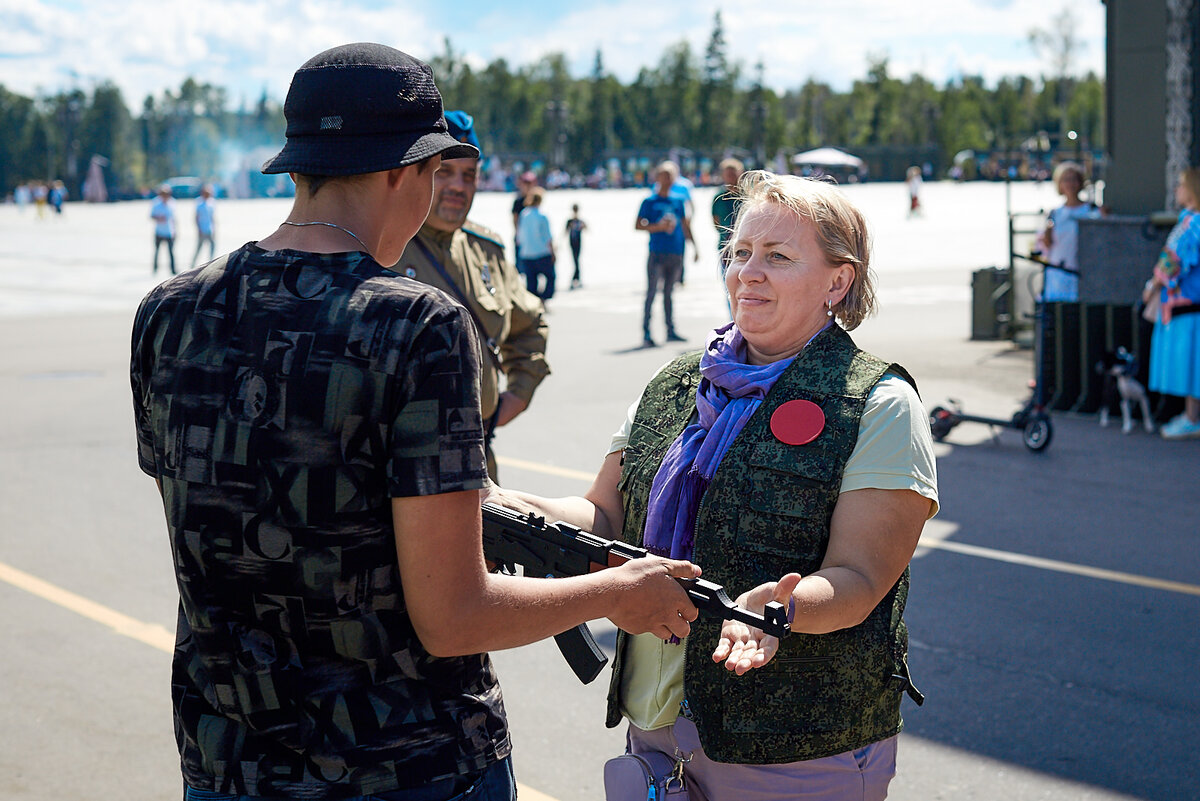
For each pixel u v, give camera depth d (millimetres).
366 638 1683
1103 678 4465
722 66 134125
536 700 4391
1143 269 10695
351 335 1643
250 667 1701
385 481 1656
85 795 3674
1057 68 81875
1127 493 7141
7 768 3828
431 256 4160
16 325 15852
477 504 1682
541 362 4547
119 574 5781
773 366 2145
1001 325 13219
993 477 7586
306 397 1642
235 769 1728
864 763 2133
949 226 36438
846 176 90688
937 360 11945
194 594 1732
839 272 2172
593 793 3695
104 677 4574
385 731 1699
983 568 5766
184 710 1791
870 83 136125
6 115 134750
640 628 1835
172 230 23891
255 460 1663
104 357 13070
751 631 1798
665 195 13430
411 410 1630
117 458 8281
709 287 20156
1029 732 4039
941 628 4984
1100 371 9023
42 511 6914
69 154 93000
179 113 157500
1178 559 5871
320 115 1737
